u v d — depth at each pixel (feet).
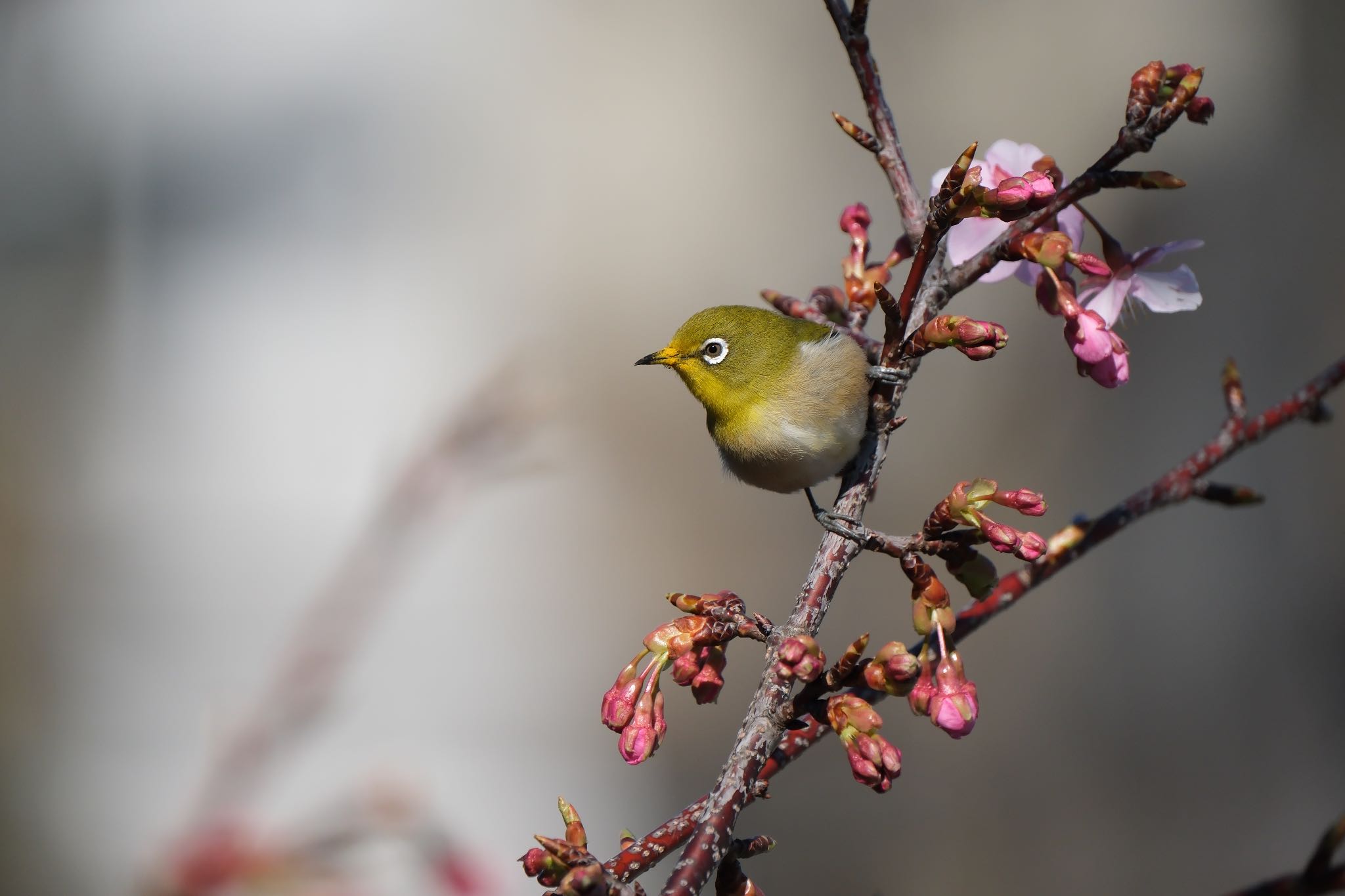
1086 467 50.16
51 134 54.44
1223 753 46.52
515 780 46.01
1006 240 14.76
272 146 54.75
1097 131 52.49
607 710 13.28
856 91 54.08
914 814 44.96
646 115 54.39
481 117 54.60
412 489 21.01
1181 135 52.26
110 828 39.11
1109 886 43.86
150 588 46.83
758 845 12.41
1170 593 48.52
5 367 51.88
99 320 53.62
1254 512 48.93
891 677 12.22
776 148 54.24
